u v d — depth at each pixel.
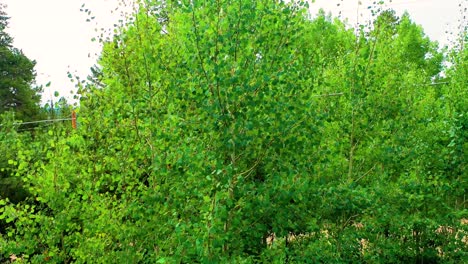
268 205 5.54
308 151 6.19
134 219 6.50
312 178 6.35
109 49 6.04
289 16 5.51
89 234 6.57
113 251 6.39
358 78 7.89
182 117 5.65
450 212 8.48
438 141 8.90
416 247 8.79
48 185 6.42
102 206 6.37
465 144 8.47
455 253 8.59
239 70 4.98
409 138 8.10
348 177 7.71
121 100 6.04
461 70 8.85
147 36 5.92
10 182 11.61
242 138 5.24
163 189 5.94
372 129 7.97
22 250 6.47
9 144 7.54
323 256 6.40
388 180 8.14
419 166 8.42
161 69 5.98
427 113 9.13
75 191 6.71
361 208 6.74
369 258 7.71
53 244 6.57
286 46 5.53
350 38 8.69
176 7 5.72
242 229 5.54
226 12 5.18
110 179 6.58
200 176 5.25
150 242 6.39
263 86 5.34
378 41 8.19
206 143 5.46
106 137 6.43
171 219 5.52
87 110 6.27
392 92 8.07
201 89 5.34
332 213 6.81
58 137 6.49
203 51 5.13
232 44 5.23
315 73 5.94
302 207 6.18
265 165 5.91
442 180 8.62
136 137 6.28
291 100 5.64
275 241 6.43
